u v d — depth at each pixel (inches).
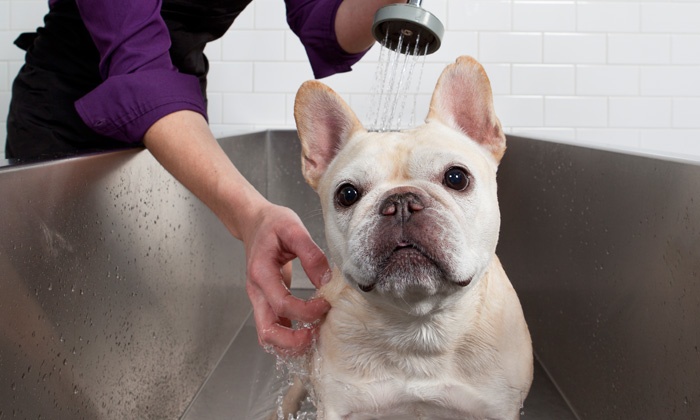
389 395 47.4
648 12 109.7
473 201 41.2
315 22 67.6
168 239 58.5
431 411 48.1
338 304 47.1
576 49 110.4
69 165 41.1
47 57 62.4
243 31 111.0
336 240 42.9
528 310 74.6
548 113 111.3
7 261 34.2
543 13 110.0
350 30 65.4
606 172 53.7
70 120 61.1
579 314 58.9
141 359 51.7
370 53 109.3
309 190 100.7
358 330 46.1
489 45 110.1
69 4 61.0
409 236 37.5
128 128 48.6
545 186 70.4
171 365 57.8
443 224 37.8
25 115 62.1
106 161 46.3
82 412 42.2
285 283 50.2
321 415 48.7
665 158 43.6
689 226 39.7
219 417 57.4
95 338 44.2
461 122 47.5
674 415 41.1
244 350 73.1
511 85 110.8
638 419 46.5
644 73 110.6
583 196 59.1
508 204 84.6
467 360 46.1
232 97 112.1
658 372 43.4
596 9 109.8
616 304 50.8
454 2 109.5
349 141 47.0
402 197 38.2
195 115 49.2
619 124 111.2
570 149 62.8
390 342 45.9
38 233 37.4
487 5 109.6
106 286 46.0
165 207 57.9
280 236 44.1
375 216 38.4
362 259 38.3
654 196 44.9
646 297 45.5
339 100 48.0
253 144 91.7
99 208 45.3
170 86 48.8
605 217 53.7
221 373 66.9
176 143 47.6
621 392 49.4
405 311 41.4
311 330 46.9
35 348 36.7
